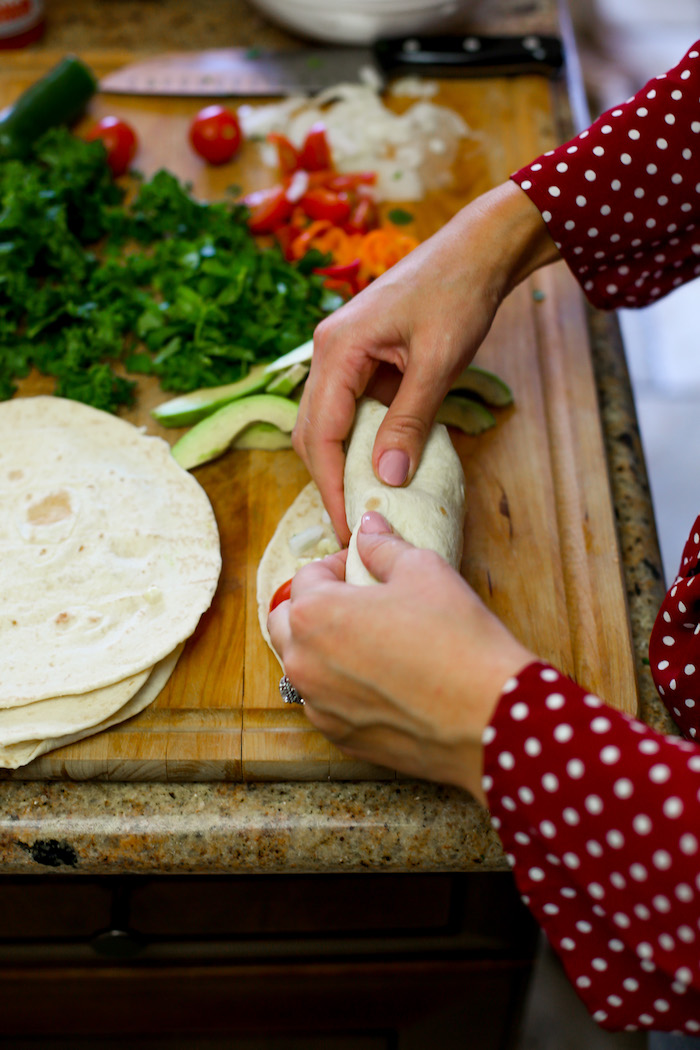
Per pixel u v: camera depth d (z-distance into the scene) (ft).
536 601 3.27
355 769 2.88
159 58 4.91
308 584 2.46
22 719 2.82
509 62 4.86
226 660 3.08
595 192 3.05
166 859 2.83
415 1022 3.83
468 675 2.02
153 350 3.83
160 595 3.11
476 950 3.45
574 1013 5.52
